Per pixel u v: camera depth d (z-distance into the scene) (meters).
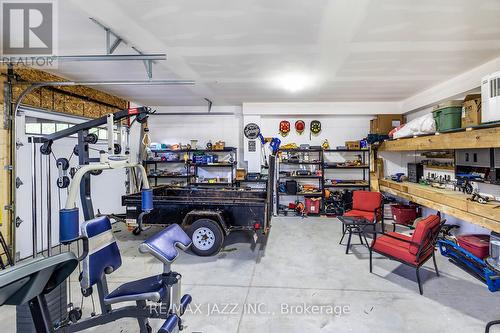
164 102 6.53
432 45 3.05
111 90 5.28
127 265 3.57
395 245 3.05
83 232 1.96
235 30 2.72
